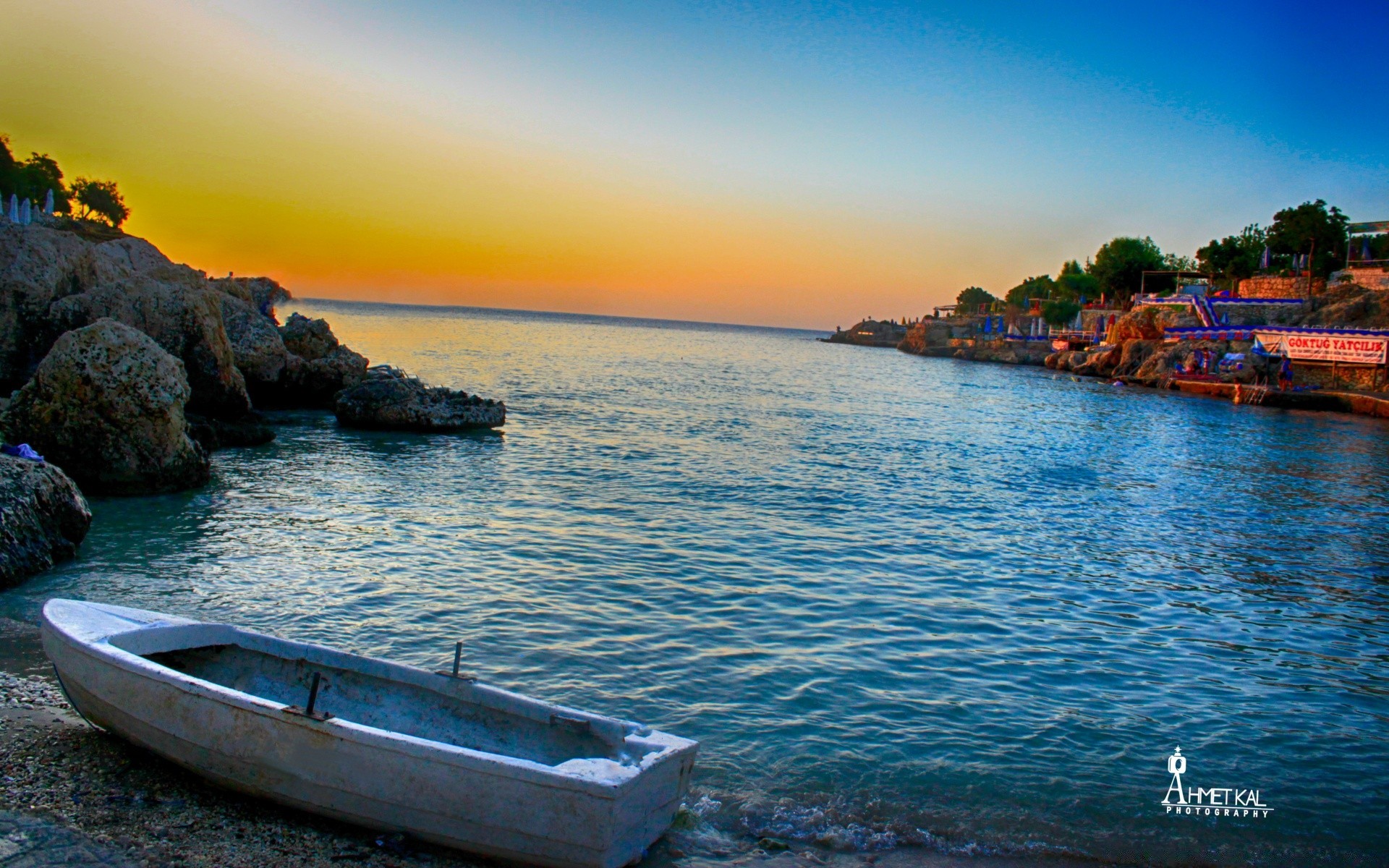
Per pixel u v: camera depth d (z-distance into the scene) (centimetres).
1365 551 2122
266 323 3750
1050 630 1416
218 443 2750
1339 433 4894
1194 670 1280
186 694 764
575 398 5047
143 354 2053
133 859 666
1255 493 2911
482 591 1440
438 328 16550
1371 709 1170
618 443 3291
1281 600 1670
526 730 802
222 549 1620
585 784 670
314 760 724
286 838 718
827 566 1714
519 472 2578
